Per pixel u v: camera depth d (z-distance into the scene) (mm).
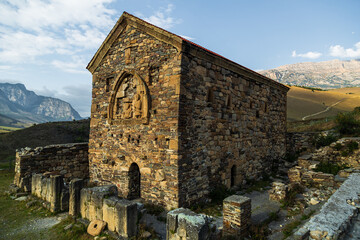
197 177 9227
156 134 9141
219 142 10562
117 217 6172
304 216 7391
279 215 8203
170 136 8578
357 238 4172
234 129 11641
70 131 39500
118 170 10758
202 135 9555
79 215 7461
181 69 8516
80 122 45688
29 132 37969
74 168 13523
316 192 10016
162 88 9070
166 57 9031
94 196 6969
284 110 17656
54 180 8281
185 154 8648
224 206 6816
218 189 10180
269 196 9883
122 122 10766
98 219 6715
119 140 10898
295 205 8992
